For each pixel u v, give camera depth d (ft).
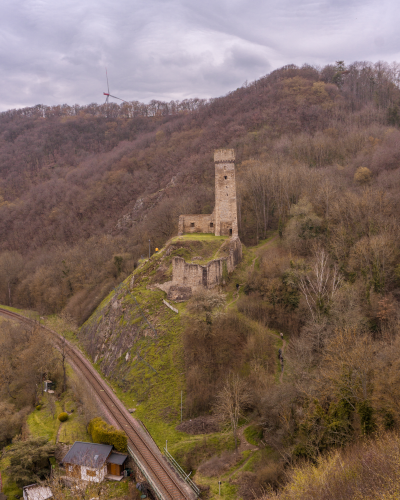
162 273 287.07
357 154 420.77
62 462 173.88
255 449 170.91
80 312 367.86
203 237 308.81
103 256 438.40
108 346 274.57
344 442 140.46
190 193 461.78
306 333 207.41
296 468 133.28
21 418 218.38
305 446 145.07
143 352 239.50
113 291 353.51
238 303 249.96
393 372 136.77
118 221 574.97
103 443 178.91
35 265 490.90
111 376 249.55
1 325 332.80
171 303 261.44
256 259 310.24
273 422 168.76
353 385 148.36
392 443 114.11
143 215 528.63
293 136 531.50
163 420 198.70
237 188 391.86
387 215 270.46
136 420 202.80
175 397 207.41
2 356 273.54
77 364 275.18
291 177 363.56
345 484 108.27
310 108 621.31
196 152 647.56
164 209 432.66
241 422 187.93
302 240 289.94
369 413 138.21
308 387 167.32
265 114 646.74
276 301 241.96
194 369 211.41
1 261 497.05
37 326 310.24
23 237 631.15
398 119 513.45
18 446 179.11
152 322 253.44
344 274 241.55
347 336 172.86
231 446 175.42
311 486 114.52
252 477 153.28
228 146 580.30
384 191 297.33
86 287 397.80
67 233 603.26
